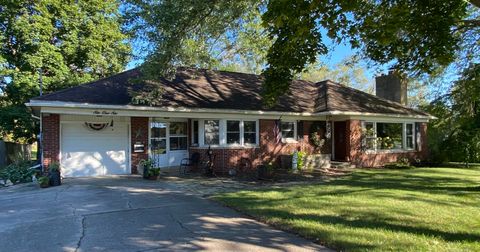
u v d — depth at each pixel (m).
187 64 13.87
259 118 19.25
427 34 7.91
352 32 7.88
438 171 18.64
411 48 8.41
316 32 8.38
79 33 25.08
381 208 9.11
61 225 7.73
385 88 26.22
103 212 8.90
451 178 15.59
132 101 15.27
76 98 14.86
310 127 21.38
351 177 16.16
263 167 15.81
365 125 21.61
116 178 15.30
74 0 24.61
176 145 18.47
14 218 8.45
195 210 9.15
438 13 7.75
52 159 15.22
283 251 6.16
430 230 7.12
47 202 10.27
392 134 22.86
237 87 21.00
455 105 23.48
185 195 11.33
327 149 22.00
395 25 7.57
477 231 7.04
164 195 11.27
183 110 16.64
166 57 12.85
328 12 7.29
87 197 10.91
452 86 23.41
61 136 15.52
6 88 23.31
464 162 24.25
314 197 10.65
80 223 7.87
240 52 23.34
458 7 7.91
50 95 14.79
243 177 16.22
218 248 6.28
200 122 17.97
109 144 16.52
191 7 12.21
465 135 23.12
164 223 7.87
